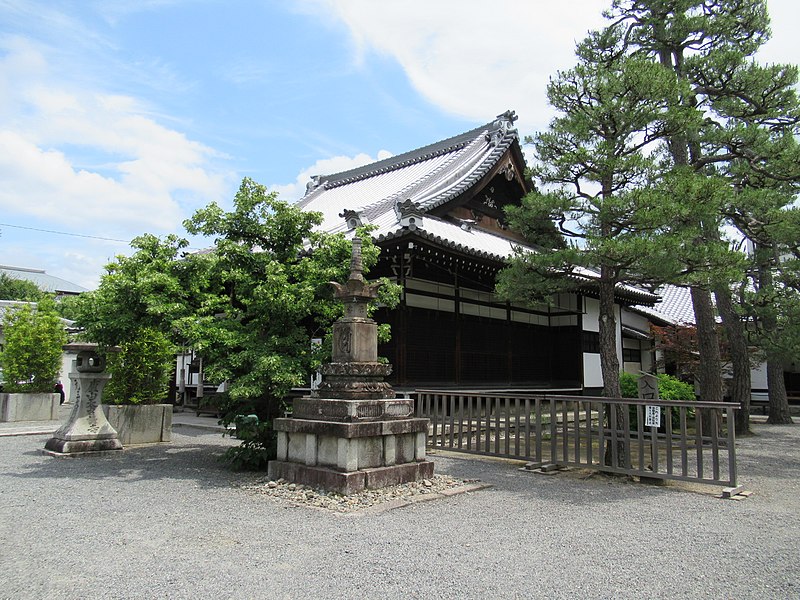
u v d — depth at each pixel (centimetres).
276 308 903
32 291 4803
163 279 931
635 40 1451
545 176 1066
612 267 961
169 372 1403
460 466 1059
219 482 859
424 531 601
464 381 1599
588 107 998
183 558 505
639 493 832
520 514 689
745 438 1706
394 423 803
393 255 1366
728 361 2506
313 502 716
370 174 2653
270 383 884
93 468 980
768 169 1280
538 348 1948
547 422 1831
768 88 1305
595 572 486
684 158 1537
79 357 1156
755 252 1580
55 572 467
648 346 2903
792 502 789
